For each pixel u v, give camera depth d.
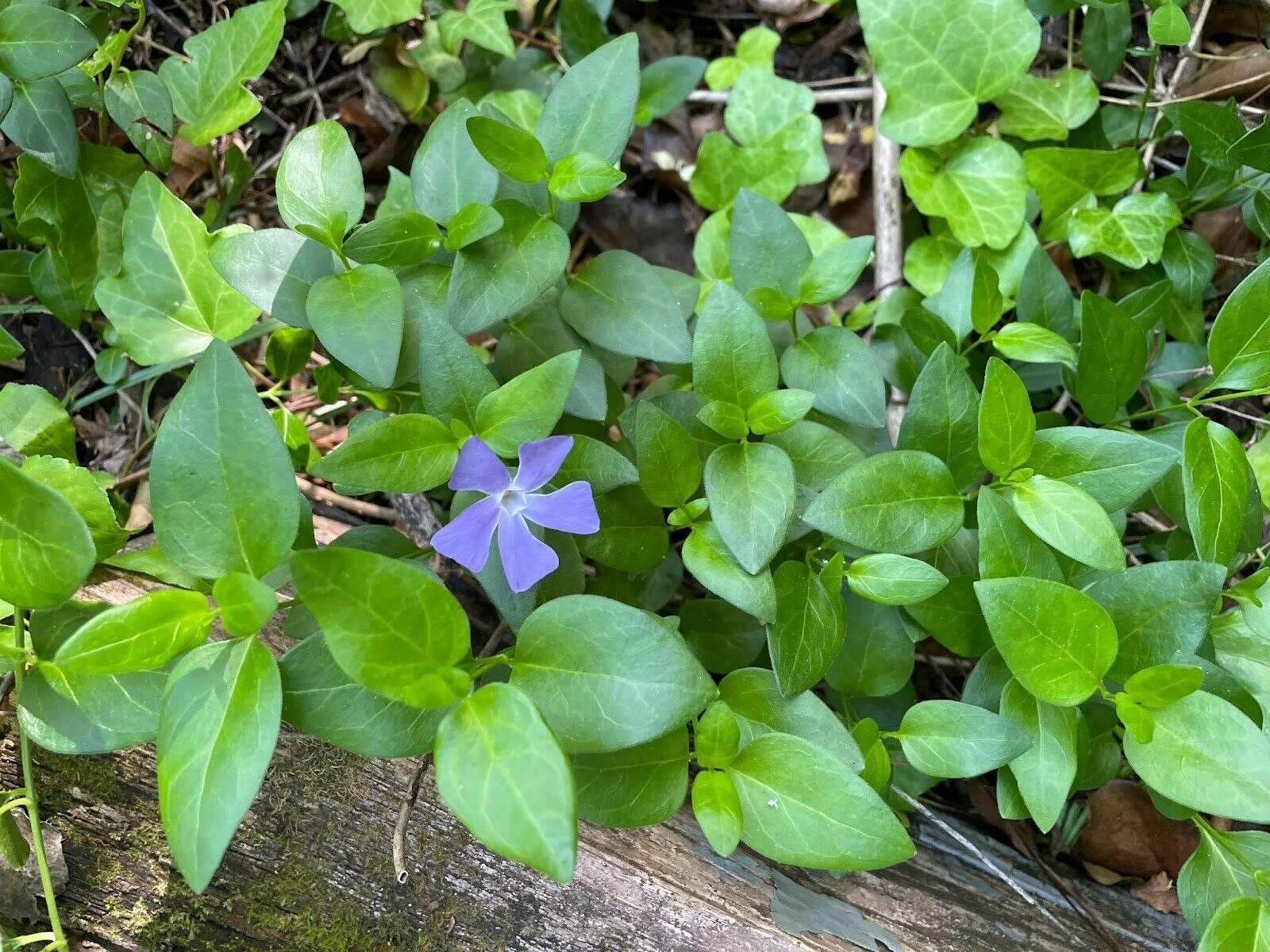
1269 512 0.45
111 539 0.37
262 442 0.31
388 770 0.37
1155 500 0.43
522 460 0.33
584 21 0.51
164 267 0.40
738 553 0.34
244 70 0.45
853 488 0.35
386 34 0.52
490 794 0.28
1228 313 0.39
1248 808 0.33
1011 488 0.36
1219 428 0.36
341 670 0.31
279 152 0.53
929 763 0.35
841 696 0.41
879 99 0.53
